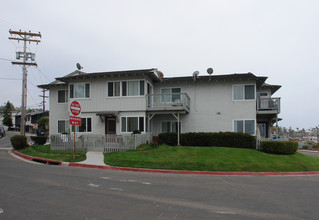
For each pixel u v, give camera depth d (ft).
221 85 71.72
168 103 66.39
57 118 80.69
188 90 73.97
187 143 65.92
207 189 26.71
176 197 22.85
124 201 21.04
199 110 72.69
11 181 28.09
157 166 41.45
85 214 17.52
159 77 71.72
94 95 69.31
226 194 24.54
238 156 48.57
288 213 18.76
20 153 57.31
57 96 81.66
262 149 57.16
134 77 66.90
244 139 61.72
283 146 53.93
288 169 41.93
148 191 24.97
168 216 17.47
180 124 73.67
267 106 69.36
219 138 63.57
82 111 69.77
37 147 65.05
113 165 41.91
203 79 70.79
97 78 69.46
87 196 22.44
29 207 18.89
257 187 28.43
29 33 87.04
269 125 82.07
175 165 41.86
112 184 27.91
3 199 20.92
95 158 48.39
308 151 98.32
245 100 69.56
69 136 60.18
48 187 25.59
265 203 21.45
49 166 41.27
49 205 19.49
